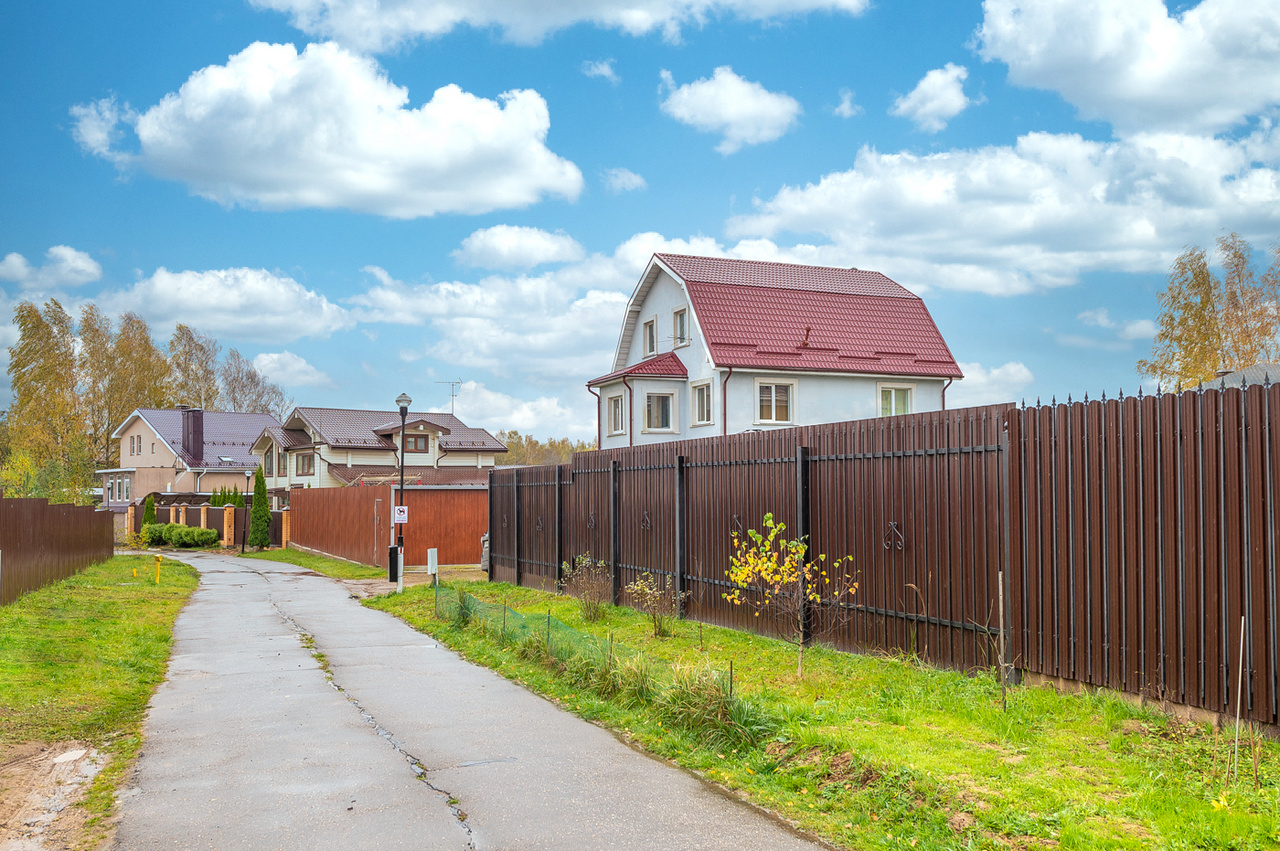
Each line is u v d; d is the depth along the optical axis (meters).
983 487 7.82
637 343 30.73
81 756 6.53
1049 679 7.16
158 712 8.07
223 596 19.53
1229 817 4.30
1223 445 5.80
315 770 6.16
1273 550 5.50
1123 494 6.53
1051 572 7.13
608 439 28.77
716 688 6.87
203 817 5.20
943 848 4.41
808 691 7.76
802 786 5.55
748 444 11.23
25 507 16.78
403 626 14.52
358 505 29.64
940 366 28.27
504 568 19.53
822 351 27.05
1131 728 5.96
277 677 9.89
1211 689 5.88
